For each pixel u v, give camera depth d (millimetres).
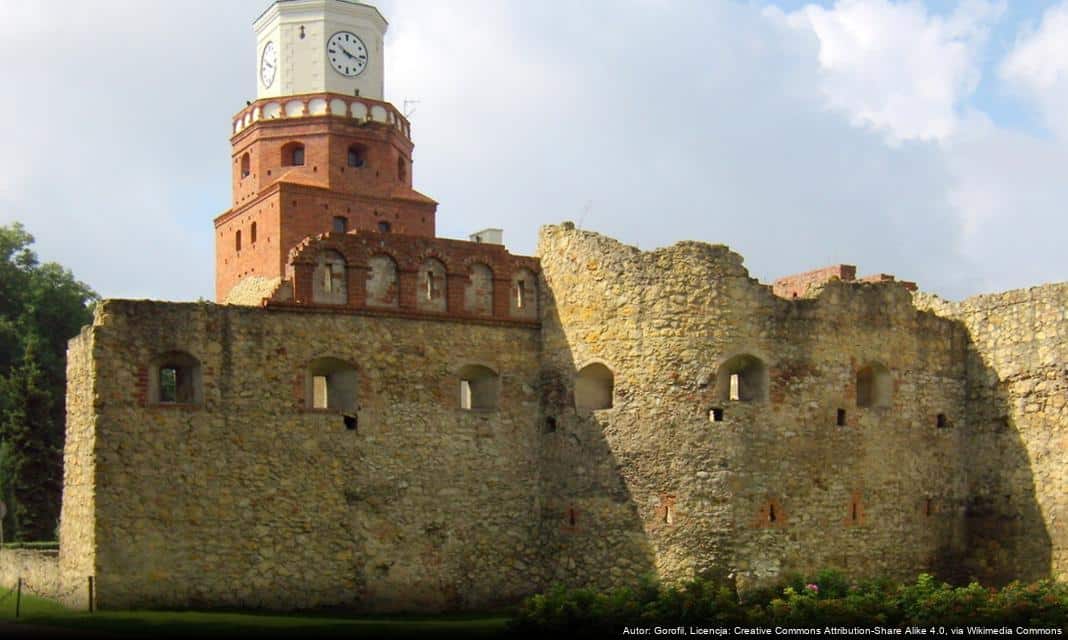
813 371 37750
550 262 39375
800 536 36781
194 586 34188
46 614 32844
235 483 34938
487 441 38250
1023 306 38812
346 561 36031
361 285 37156
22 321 70250
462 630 32469
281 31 56594
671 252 37188
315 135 55344
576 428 37969
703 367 36594
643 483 36562
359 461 36500
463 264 38719
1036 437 38031
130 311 34281
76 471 35094
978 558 39500
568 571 37562
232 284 56750
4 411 61406
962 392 40531
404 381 37375
